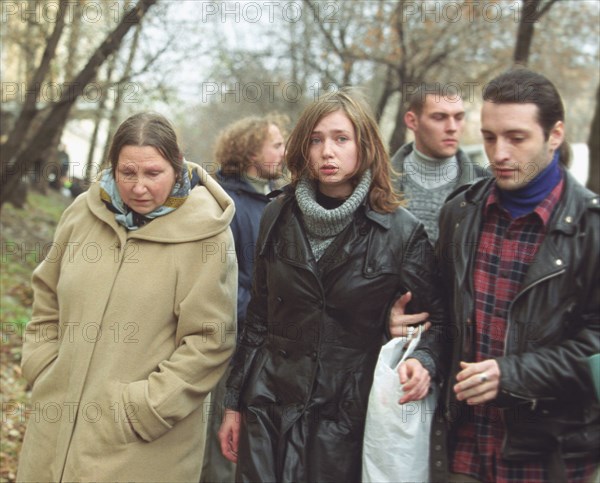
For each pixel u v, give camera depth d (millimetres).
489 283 2371
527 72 2299
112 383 2561
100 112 9438
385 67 12625
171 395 2539
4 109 9031
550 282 2182
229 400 2740
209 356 2629
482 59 12586
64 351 2629
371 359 2562
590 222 2188
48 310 2822
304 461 2465
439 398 2494
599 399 2092
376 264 2510
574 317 2182
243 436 2602
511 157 2262
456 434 2453
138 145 2508
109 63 7758
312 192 2594
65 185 17484
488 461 2357
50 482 2611
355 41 11914
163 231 2629
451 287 2498
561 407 2197
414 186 3625
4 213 12258
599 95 5312
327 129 2516
